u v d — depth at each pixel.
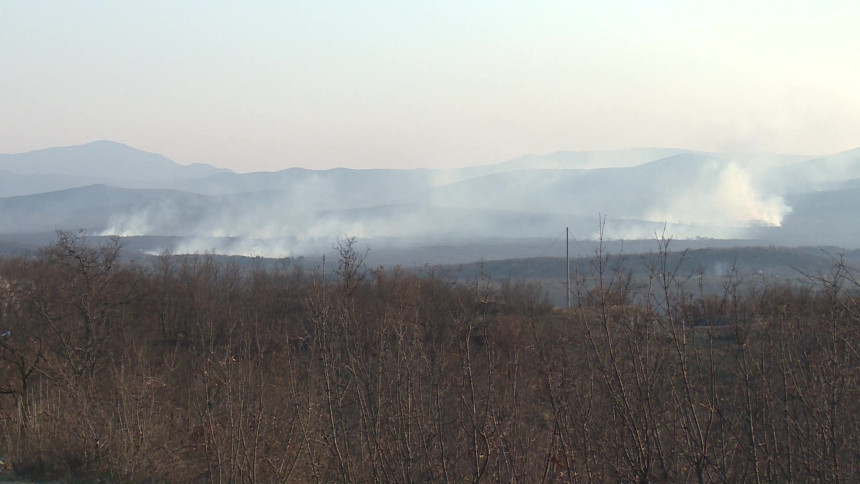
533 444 8.98
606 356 8.18
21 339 21.27
